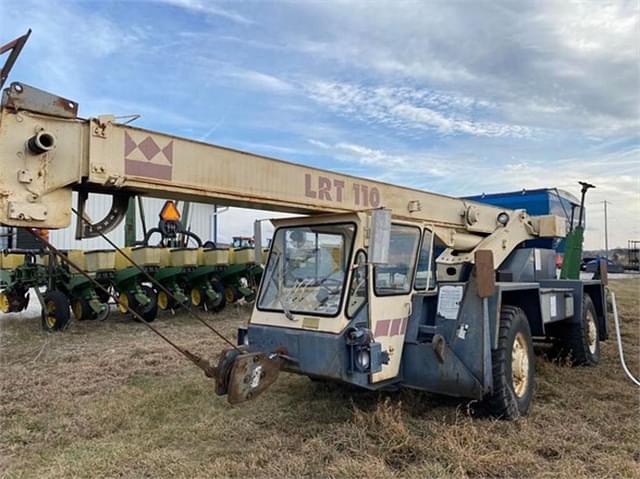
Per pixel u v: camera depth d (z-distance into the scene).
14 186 2.36
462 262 4.83
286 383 4.71
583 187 6.75
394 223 3.81
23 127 2.39
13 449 3.38
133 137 2.74
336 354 3.30
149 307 8.76
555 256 6.56
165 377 5.14
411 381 3.76
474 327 3.70
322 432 3.49
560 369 5.33
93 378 5.11
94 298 8.79
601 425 3.69
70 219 2.57
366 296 3.47
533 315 4.64
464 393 3.60
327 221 3.73
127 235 9.16
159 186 2.82
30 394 4.55
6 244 10.63
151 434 3.59
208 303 9.94
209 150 3.06
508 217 5.78
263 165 3.34
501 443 3.32
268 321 3.73
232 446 3.34
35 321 9.25
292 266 3.86
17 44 2.29
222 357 3.17
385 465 3.03
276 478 2.88
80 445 3.42
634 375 5.18
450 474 2.91
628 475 2.89
